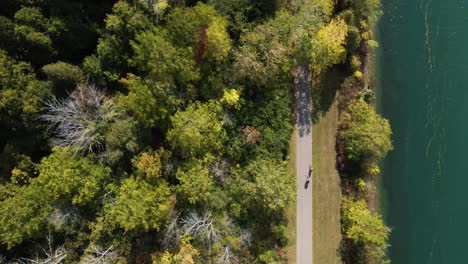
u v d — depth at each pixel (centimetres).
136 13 3644
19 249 3762
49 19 3591
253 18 4147
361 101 4662
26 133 3691
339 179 4716
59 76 3584
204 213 4066
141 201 3688
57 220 3662
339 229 4681
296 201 4641
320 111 4703
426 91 5066
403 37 5072
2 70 3422
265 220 4416
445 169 4991
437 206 4975
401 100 5069
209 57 3934
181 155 3994
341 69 4778
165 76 3703
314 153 4672
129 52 3825
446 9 5075
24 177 3691
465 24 5050
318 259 4638
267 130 4347
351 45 4559
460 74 5034
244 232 4272
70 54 3834
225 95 4059
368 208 4803
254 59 4034
